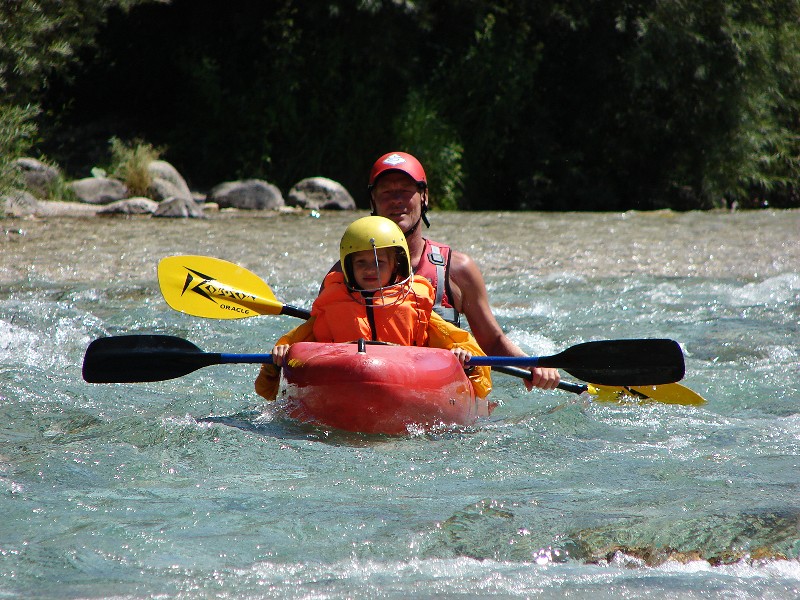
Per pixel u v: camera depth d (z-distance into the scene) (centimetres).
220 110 6525
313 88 6675
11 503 1273
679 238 4178
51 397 1873
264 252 3716
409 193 1936
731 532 1197
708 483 1390
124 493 1326
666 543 1168
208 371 2186
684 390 1938
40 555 1115
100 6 5484
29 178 5253
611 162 7506
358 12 6356
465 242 4022
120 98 7012
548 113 7312
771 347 2381
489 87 7056
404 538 1174
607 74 7069
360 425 1602
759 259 3644
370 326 1764
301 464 1461
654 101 7350
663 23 6819
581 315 2741
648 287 3127
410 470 1444
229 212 5403
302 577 1072
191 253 3638
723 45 6988
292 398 1666
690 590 1050
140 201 5075
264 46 6719
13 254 3500
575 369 1780
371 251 1759
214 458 1482
